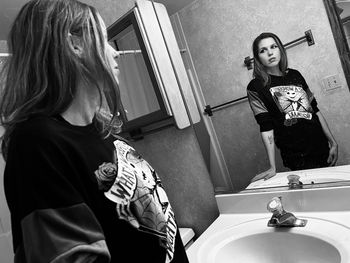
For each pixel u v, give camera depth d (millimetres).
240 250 998
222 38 1074
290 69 980
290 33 954
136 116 1362
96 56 550
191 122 1213
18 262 444
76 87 540
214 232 1084
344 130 929
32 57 504
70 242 410
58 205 423
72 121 563
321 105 952
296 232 915
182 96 1203
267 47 1002
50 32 506
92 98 598
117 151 615
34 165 431
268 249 974
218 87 1128
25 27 521
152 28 1179
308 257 890
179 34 1159
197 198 1313
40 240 403
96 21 576
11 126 502
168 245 613
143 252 554
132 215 551
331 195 965
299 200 1028
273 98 1031
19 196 428
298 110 995
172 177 1388
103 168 535
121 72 1367
